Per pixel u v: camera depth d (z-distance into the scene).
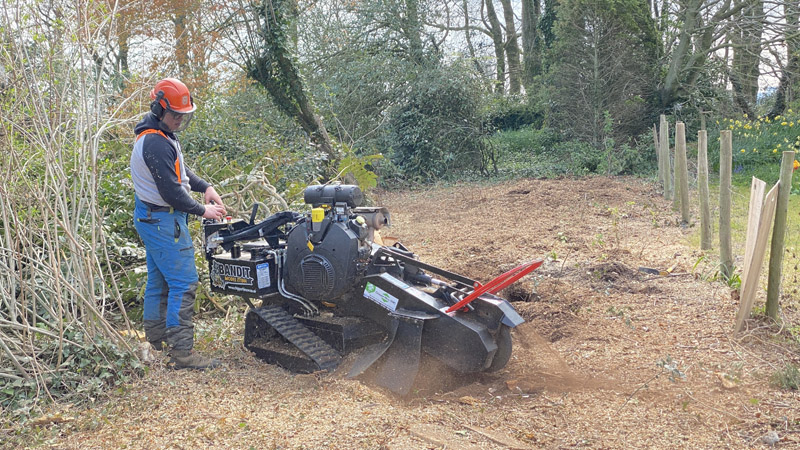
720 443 3.11
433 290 4.40
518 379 4.00
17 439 3.33
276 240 4.50
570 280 6.36
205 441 3.20
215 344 4.78
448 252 8.12
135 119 4.98
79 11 4.30
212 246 4.55
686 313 5.14
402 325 3.97
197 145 9.68
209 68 13.81
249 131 11.55
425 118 17.98
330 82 17.83
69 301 4.48
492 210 11.77
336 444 3.11
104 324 4.09
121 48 11.22
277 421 3.39
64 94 4.21
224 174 7.80
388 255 4.33
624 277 6.34
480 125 18.84
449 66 18.61
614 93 18.77
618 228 9.21
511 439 3.18
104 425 3.45
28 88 4.01
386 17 18.91
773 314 4.79
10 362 3.95
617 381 3.91
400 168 17.94
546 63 22.69
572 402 3.62
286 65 12.55
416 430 3.25
